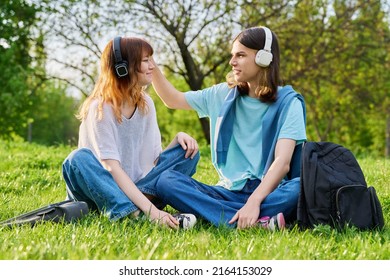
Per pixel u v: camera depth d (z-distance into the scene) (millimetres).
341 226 3525
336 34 16641
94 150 3932
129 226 3523
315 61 16531
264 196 3719
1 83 16344
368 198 3637
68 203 3738
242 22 15102
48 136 49219
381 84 18297
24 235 3197
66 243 2967
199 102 4316
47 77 16969
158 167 4051
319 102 19438
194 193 3805
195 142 4129
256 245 3062
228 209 3783
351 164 3736
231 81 4203
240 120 4105
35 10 15328
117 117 3912
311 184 3572
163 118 31547
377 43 17172
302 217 3580
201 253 2898
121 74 3857
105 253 2865
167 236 3273
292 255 2914
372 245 3174
